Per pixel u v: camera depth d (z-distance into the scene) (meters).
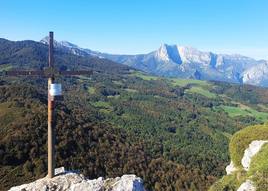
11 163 114.19
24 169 111.00
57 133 131.25
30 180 105.81
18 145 118.81
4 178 107.56
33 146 119.88
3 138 123.62
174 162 166.00
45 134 126.25
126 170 129.62
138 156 147.38
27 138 122.25
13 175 108.62
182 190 132.50
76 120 153.50
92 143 138.88
